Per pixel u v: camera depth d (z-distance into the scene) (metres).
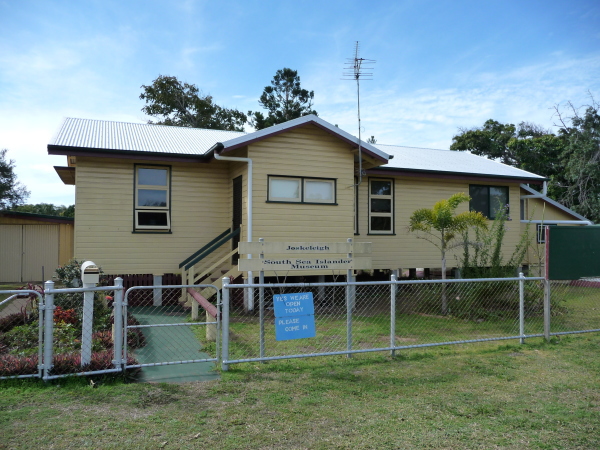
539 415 4.94
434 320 10.60
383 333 9.03
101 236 12.36
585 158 28.08
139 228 12.71
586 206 26.86
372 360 7.04
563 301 12.45
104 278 10.83
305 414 4.88
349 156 12.66
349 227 12.62
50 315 5.66
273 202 11.87
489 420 4.79
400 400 5.35
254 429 4.49
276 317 6.55
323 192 12.43
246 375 6.19
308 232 12.18
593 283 13.23
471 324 10.17
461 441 4.29
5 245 18.41
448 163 17.42
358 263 8.29
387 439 4.31
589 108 28.22
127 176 12.66
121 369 5.90
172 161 12.70
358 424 4.64
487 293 11.19
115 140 13.39
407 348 7.25
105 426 4.48
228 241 13.37
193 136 15.64
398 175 15.21
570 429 4.59
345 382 5.98
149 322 9.90
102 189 12.41
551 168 33.25
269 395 5.44
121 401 5.16
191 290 10.58
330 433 4.42
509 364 6.92
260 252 7.68
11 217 18.48
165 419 4.69
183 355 7.26
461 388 5.81
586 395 5.61
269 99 40.44
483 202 16.83
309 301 6.78
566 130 29.45
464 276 11.88
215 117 38.25
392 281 7.29
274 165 11.91
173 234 13.05
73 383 5.59
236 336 8.68
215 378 6.10
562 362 7.08
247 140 11.49
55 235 18.88
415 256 15.66
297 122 11.84
